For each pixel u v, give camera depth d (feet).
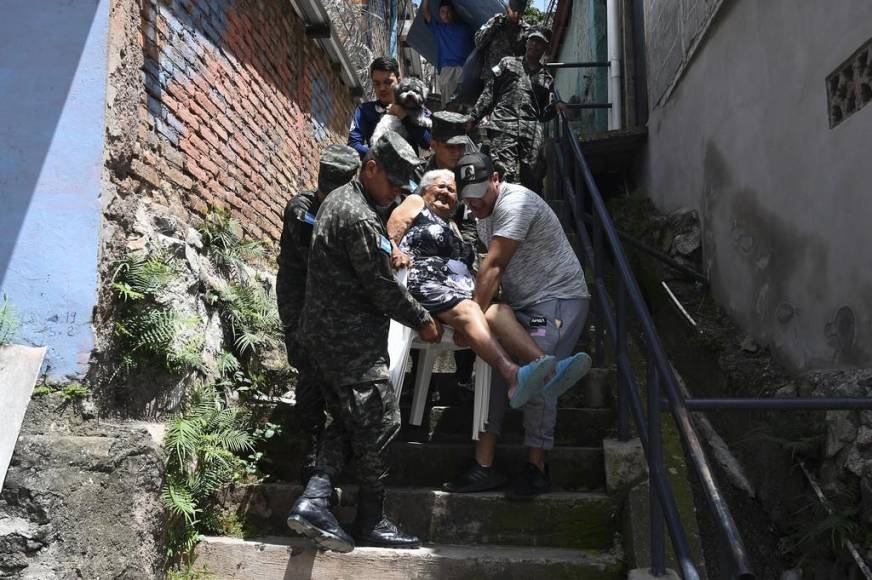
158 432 10.20
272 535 11.24
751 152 14.56
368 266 9.69
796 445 10.69
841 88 11.11
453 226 12.25
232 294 13.21
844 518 9.58
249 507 11.38
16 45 10.19
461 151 13.47
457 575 9.98
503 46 20.18
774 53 13.43
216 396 11.93
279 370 13.96
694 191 18.40
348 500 11.35
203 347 12.12
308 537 10.06
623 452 11.02
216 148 14.32
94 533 8.96
